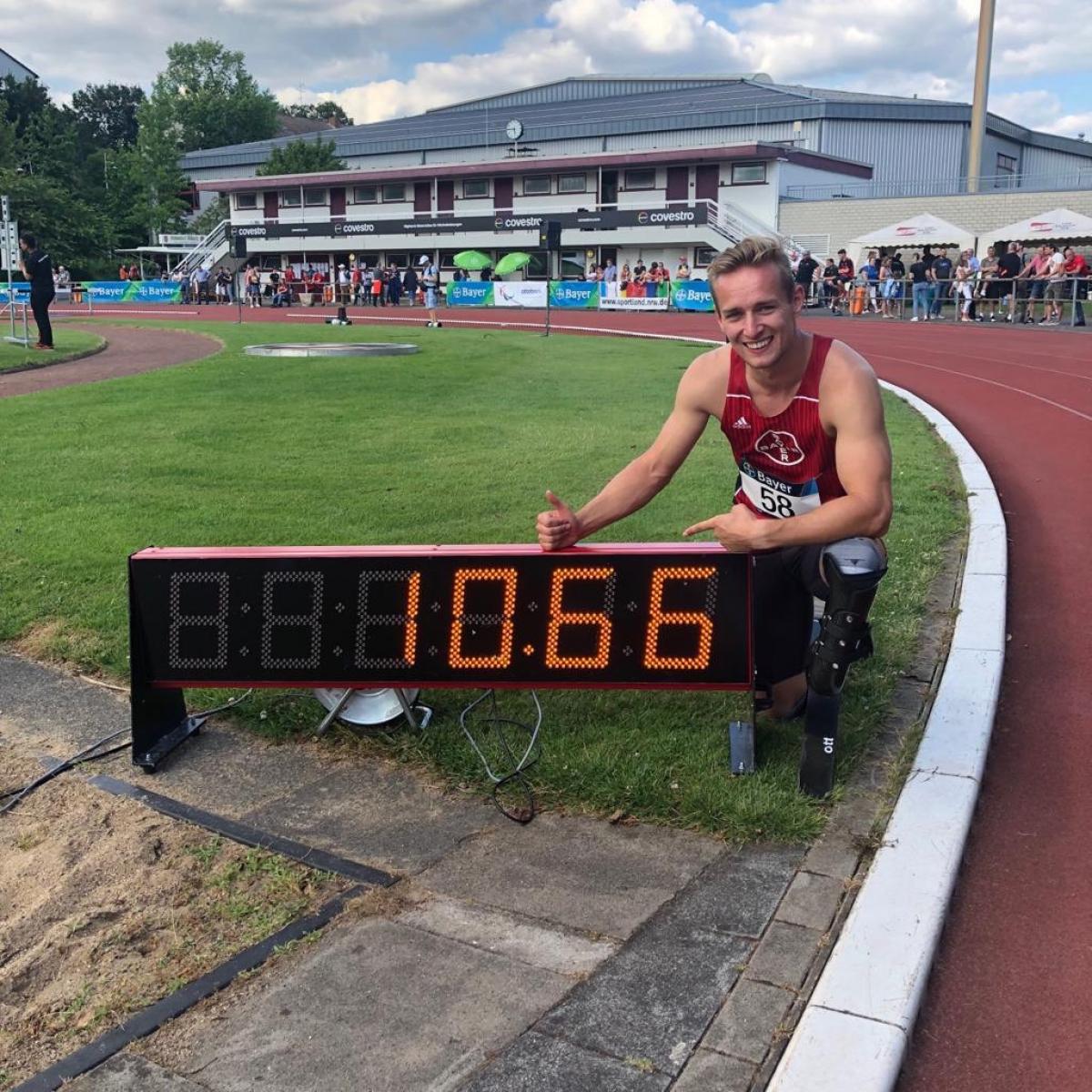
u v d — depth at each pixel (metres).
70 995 2.68
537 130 55.56
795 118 49.16
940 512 6.87
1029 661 4.68
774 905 2.90
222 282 46.94
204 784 3.75
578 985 2.61
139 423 11.23
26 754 4.01
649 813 3.38
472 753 3.79
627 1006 2.53
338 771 3.80
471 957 2.73
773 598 3.75
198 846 3.33
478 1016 2.52
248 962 2.74
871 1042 2.34
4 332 26.33
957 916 2.91
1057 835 3.30
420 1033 2.47
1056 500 7.63
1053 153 61.69
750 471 3.61
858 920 2.76
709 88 58.31
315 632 3.78
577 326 29.48
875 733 3.84
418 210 50.22
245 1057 2.42
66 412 12.15
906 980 2.54
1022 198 35.56
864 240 31.02
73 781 3.81
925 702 4.08
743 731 3.66
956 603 5.14
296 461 8.98
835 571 3.21
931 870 2.97
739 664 3.61
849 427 3.23
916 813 3.27
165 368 17.89
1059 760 3.78
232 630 3.81
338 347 19.69
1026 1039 2.46
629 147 53.41
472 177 48.06
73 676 4.69
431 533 6.48
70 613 5.27
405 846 3.28
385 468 8.63
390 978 2.66
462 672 3.75
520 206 47.16
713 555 3.54
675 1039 2.42
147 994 2.65
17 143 64.88
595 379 15.41
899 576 5.50
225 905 3.01
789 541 3.34
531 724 4.01
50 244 59.28
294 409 12.34
